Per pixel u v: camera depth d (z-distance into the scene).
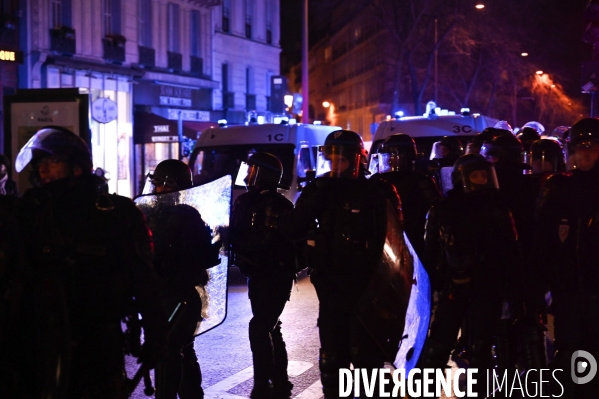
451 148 8.62
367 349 4.43
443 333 5.00
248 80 39.81
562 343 4.62
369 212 4.42
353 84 74.50
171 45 31.70
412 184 6.14
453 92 54.97
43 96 11.88
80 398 3.51
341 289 4.41
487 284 4.88
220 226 5.08
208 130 14.09
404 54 42.56
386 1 42.56
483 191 4.92
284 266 5.25
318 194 4.49
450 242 4.91
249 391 5.98
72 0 25.36
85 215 3.55
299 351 7.21
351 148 4.50
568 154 4.75
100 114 20.98
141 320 3.78
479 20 49.06
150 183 5.48
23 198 3.64
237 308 9.45
